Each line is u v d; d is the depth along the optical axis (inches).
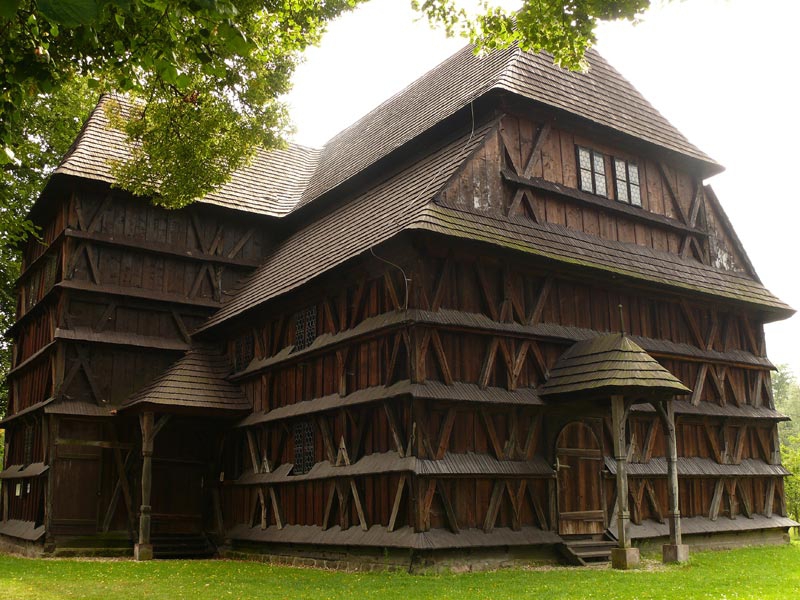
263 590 484.7
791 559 625.9
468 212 634.2
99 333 858.1
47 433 828.0
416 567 546.6
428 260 609.3
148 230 911.0
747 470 777.6
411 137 766.5
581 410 652.7
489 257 635.5
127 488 828.0
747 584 469.7
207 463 868.6
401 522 577.0
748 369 821.2
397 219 637.9
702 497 737.0
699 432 758.5
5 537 938.1
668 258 777.6
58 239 888.3
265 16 529.7
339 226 783.1
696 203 827.4
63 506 798.5
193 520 852.6
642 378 568.4
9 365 1263.5
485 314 632.4
